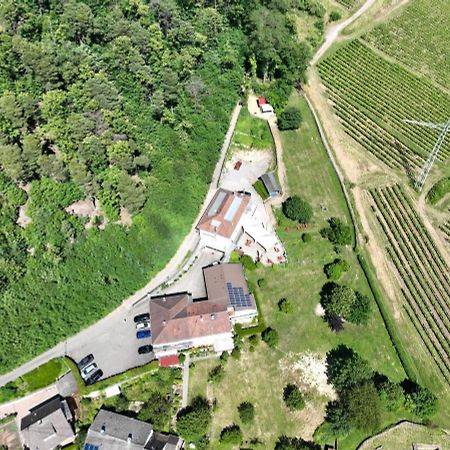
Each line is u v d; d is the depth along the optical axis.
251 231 135.62
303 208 140.12
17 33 139.00
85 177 120.38
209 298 119.25
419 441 113.75
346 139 166.62
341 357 119.94
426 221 150.88
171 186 135.25
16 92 128.62
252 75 170.50
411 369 121.94
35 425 100.62
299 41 190.50
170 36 158.38
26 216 120.06
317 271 134.38
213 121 152.38
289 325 124.31
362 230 144.88
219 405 111.38
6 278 112.56
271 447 108.31
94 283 120.00
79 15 143.00
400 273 138.62
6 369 109.31
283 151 157.38
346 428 108.12
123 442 100.00
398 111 179.75
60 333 114.56
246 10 175.50
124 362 113.19
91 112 130.12
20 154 115.62
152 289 124.88
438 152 168.75
